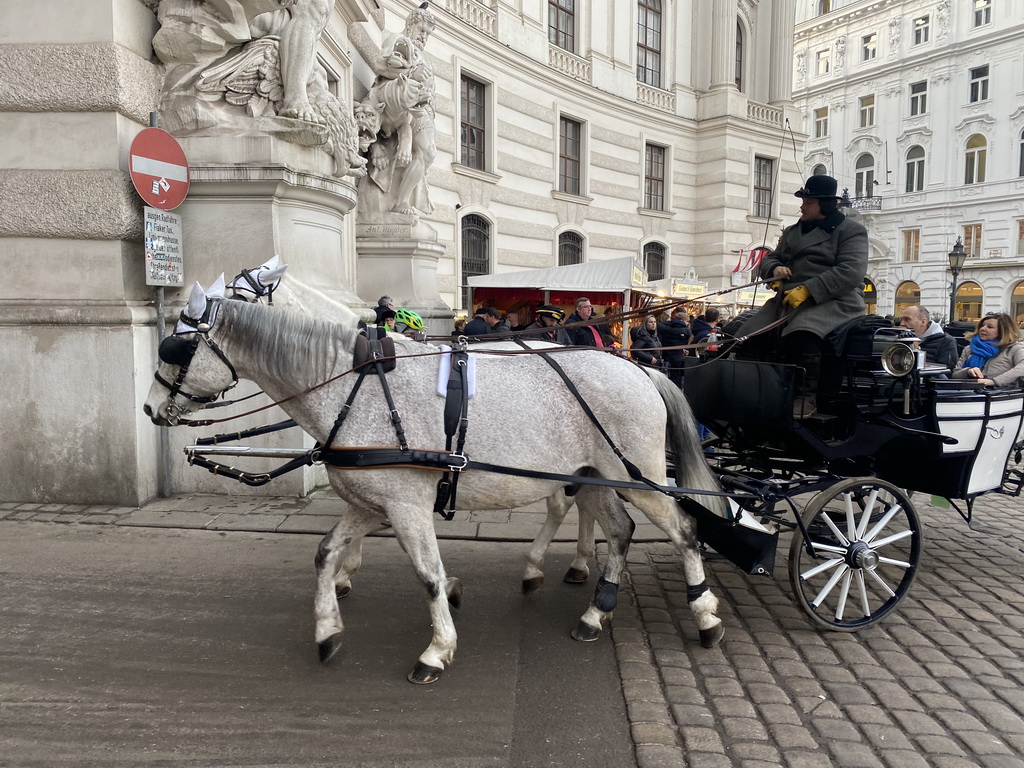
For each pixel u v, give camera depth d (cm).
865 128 3850
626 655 356
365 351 326
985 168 3422
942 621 402
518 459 334
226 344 329
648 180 2138
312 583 440
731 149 2222
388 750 276
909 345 380
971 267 3472
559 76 1738
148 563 466
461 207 1472
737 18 2356
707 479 374
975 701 313
